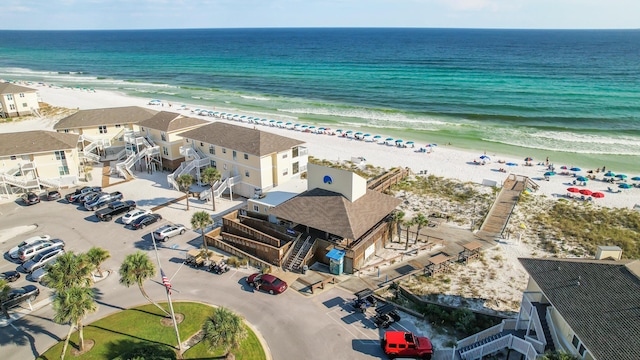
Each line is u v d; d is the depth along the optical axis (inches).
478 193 2258.9
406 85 5871.1
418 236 1811.0
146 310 1310.3
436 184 2413.9
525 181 2388.0
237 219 1845.5
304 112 4456.2
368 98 5113.2
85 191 2187.5
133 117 2861.7
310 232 1656.0
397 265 1584.6
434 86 5753.0
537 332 1029.8
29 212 2022.6
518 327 1146.7
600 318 868.0
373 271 1537.9
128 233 1812.3
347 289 1425.9
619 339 804.6
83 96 5221.5
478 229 1877.5
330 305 1338.6
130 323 1250.0
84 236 1784.0
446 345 1173.7
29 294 1363.2
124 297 1379.2
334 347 1157.7
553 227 1892.2
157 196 2208.4
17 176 2215.8
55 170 2301.9
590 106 4443.9
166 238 1748.3
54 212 2023.9
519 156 2994.6
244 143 2132.1
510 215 2004.2
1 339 1197.7
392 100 4958.2
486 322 1254.3
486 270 1558.8
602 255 1136.8
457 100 4859.7
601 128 3695.9
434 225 1915.6
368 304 1322.6
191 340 1179.3
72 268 1173.7
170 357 1086.4
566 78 6259.8
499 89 5442.9
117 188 2320.4
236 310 1310.3
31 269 1517.0
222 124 2381.9
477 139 3425.2
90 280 1219.9
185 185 1994.3
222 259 1574.8
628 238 1791.3
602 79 6161.4
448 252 1680.6
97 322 1256.8
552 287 1012.5
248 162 2103.8
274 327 1234.0
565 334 971.3
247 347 1148.5
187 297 1375.5
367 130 3732.8
